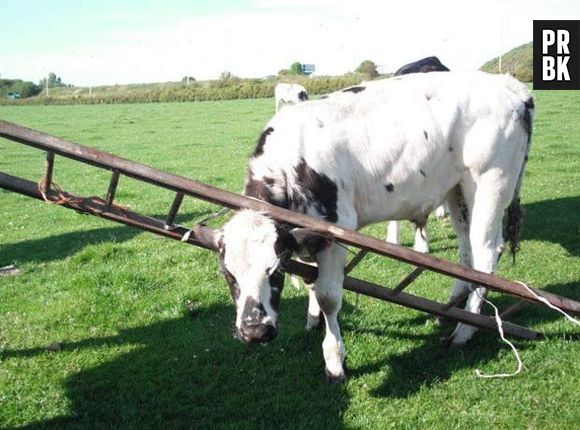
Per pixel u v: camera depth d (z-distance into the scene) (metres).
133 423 4.70
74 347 6.01
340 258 4.95
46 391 5.17
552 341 5.63
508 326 5.59
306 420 4.61
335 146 5.09
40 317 6.71
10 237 10.77
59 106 60.31
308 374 5.31
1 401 5.02
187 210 12.27
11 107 61.97
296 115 5.16
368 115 5.32
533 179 13.29
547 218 9.97
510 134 5.73
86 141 25.69
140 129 30.58
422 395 4.87
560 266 7.75
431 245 9.11
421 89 5.57
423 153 5.43
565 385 4.89
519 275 7.48
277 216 4.30
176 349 5.88
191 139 25.11
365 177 5.27
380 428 4.48
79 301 7.02
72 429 4.68
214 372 5.41
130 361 5.68
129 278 7.68
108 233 10.58
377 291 5.24
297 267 4.81
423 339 5.91
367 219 5.51
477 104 5.63
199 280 7.70
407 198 5.55
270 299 4.20
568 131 20.62
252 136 25.09
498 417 4.53
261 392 5.06
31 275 8.43
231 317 6.57
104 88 100.56
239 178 15.43
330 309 5.07
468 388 4.94
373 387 5.04
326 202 4.95
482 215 5.79
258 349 5.75
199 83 82.31
